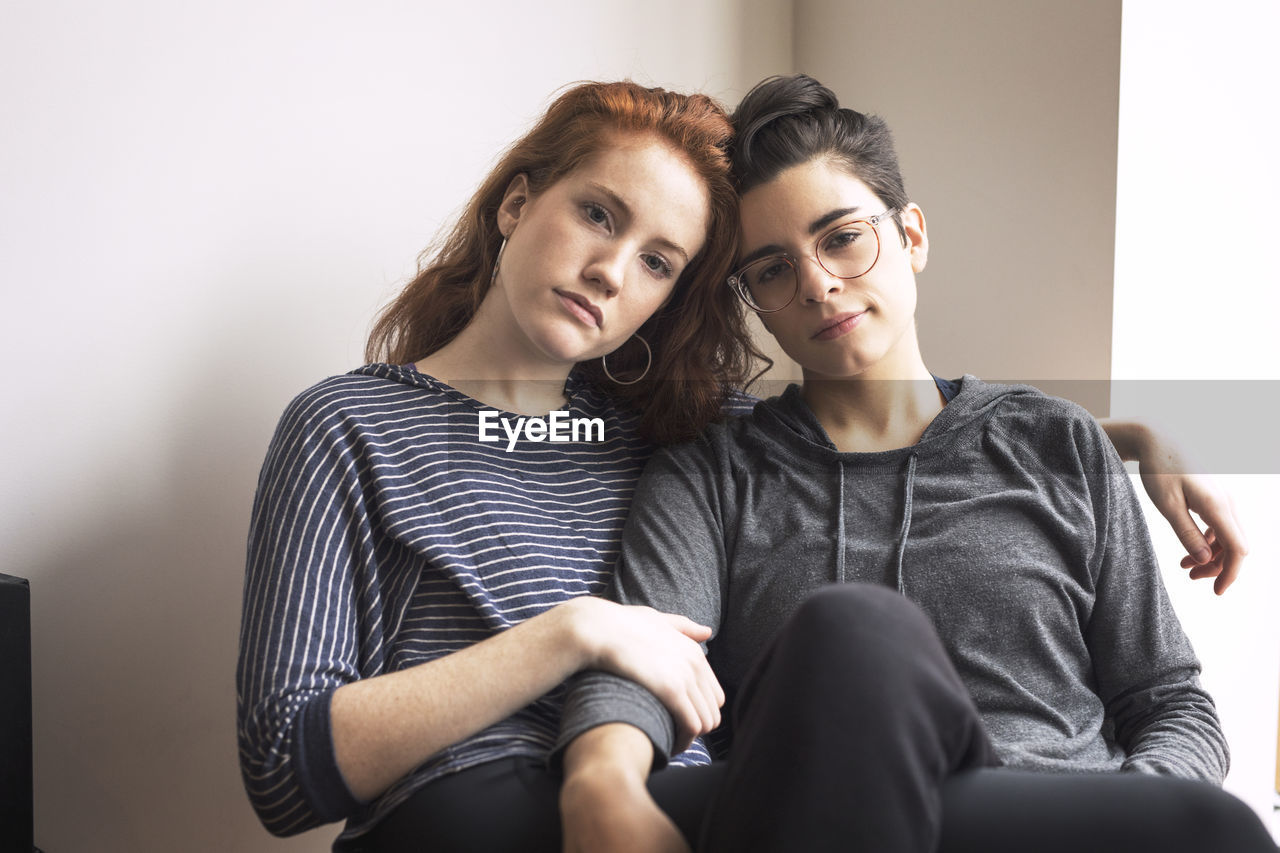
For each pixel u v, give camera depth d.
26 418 1.19
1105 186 1.42
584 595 1.05
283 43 1.34
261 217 1.33
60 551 1.21
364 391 1.05
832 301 1.07
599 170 1.04
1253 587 1.70
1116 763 0.93
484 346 1.12
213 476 1.31
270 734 0.84
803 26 1.87
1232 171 1.56
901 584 1.02
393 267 1.44
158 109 1.25
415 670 0.86
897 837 0.64
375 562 0.98
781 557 1.06
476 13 1.49
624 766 0.73
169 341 1.27
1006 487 1.06
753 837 0.65
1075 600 1.03
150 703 1.28
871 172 1.10
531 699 0.85
